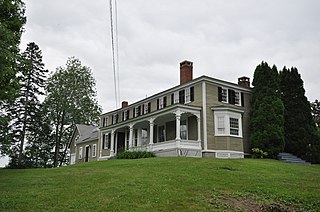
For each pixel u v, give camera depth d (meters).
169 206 9.86
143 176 14.25
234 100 28.72
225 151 25.80
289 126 28.98
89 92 45.56
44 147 50.56
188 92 28.86
